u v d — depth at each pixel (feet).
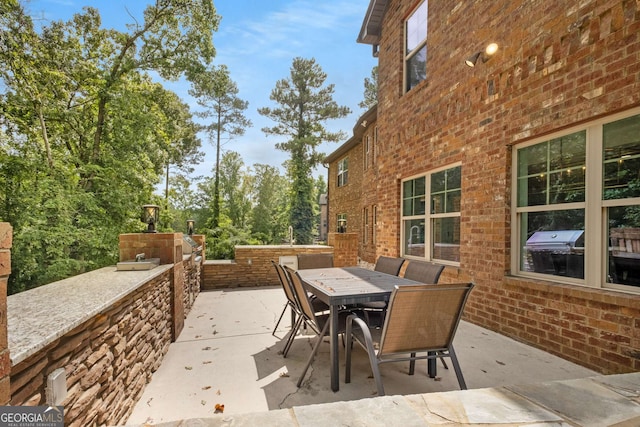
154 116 38.06
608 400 4.97
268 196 79.20
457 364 8.07
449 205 16.34
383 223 22.72
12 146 31.22
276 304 18.94
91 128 37.55
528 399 4.98
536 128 11.34
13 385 3.64
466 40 14.78
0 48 27.73
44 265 27.71
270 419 4.34
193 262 18.80
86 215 31.86
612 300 8.74
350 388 8.73
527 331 11.46
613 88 8.99
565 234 10.71
